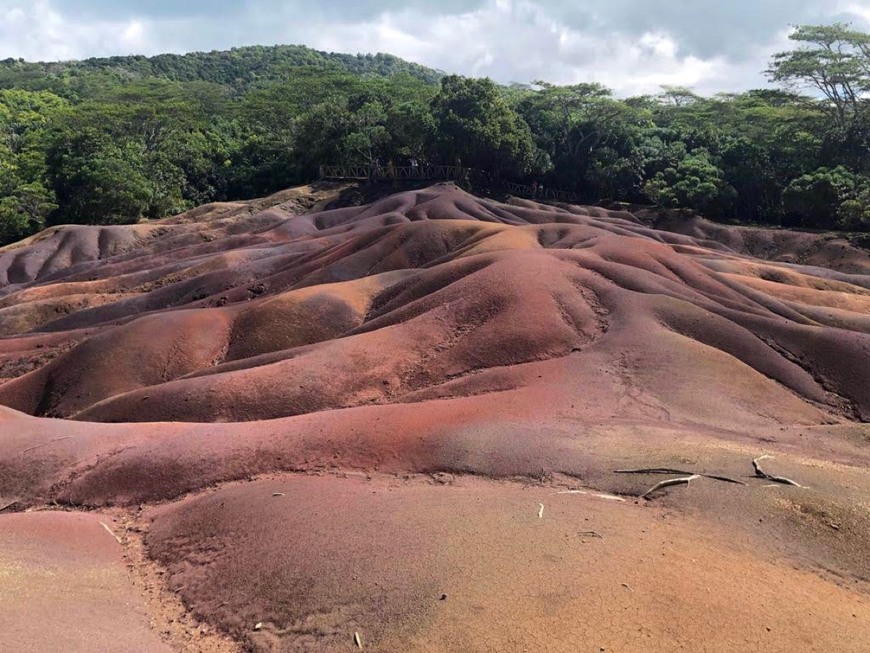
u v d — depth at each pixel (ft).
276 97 362.33
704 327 87.71
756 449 53.93
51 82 498.69
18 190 238.48
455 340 89.25
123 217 254.88
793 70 249.75
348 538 38.09
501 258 107.45
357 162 277.44
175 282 162.71
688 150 279.49
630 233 205.36
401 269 139.95
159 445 56.34
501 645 27.55
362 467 52.21
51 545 41.86
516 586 31.55
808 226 239.09
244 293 140.56
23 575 36.78
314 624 31.73
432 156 270.46
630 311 90.22
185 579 38.60
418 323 92.17
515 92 408.87
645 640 27.48
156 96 376.48
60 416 93.40
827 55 244.83
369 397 79.56
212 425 60.85
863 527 40.04
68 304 155.74
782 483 45.52
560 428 57.06
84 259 214.69
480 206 221.87
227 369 90.53
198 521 44.52
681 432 57.98
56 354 120.67
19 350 123.65
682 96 368.27
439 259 134.82
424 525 39.01
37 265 209.15
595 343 84.17
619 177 271.69
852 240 208.44
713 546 37.40
